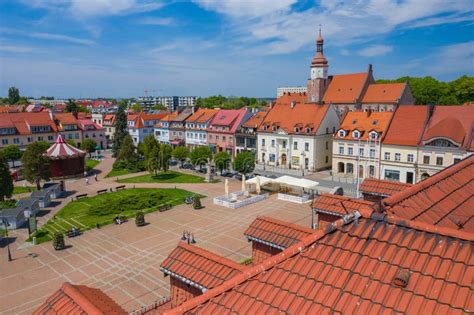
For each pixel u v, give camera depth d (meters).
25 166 61.34
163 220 45.66
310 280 8.44
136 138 119.56
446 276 7.27
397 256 8.05
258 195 54.47
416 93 108.69
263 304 8.36
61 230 43.19
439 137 57.00
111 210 49.59
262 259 18.58
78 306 11.90
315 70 97.12
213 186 64.06
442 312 6.73
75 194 61.28
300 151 78.25
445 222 10.75
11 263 34.28
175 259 16.27
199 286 14.48
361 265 8.22
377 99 85.38
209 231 41.47
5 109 145.12
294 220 44.91
